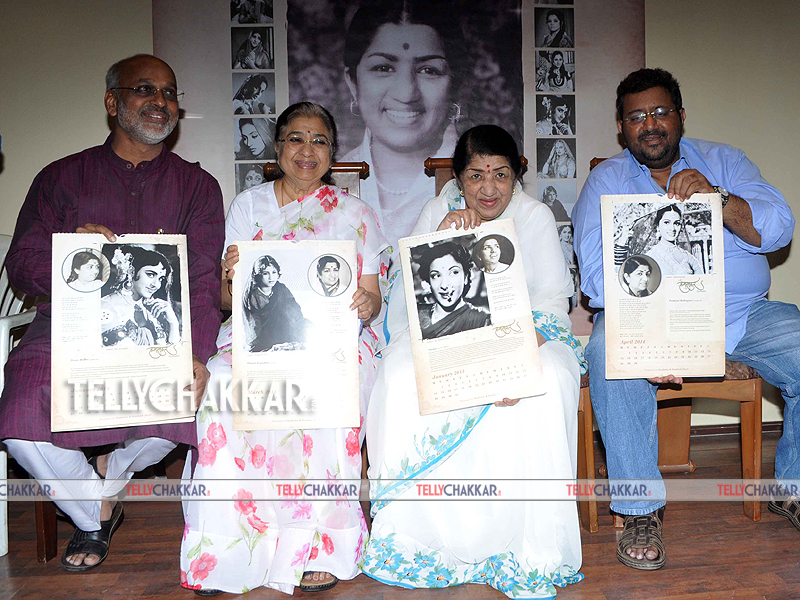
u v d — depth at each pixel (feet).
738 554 5.90
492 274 5.51
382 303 6.85
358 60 9.34
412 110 9.43
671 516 6.82
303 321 5.47
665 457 8.07
